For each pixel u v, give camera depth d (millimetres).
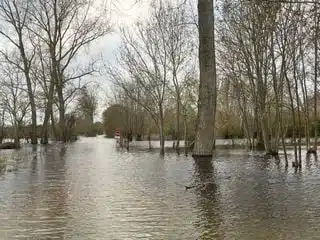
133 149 40031
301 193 12562
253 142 35000
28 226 8711
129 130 63562
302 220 9062
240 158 26281
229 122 50094
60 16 49031
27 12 47375
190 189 13547
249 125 40281
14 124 51781
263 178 16312
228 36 30297
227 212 9945
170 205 10828
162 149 33062
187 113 38438
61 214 9820
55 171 19469
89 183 15125
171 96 38156
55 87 53031
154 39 33562
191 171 18984
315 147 29906
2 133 52906
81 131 99875
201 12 24484
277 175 17281
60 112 52906
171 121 52438
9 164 23078
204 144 25781
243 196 12133
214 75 24984
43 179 16438
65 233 8180
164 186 14242
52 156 30203
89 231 8320
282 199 11586
